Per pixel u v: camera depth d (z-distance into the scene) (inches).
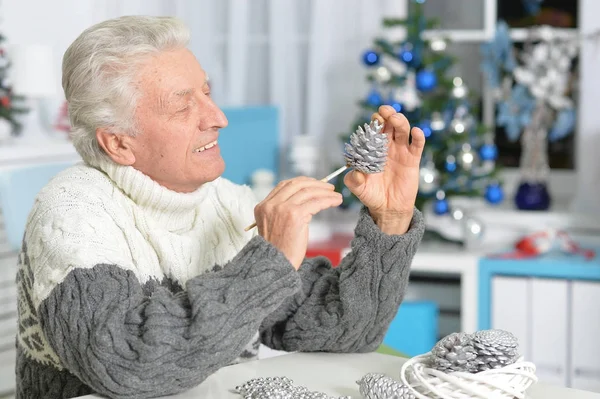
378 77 133.3
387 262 60.7
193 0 151.9
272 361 59.7
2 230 123.3
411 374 49.8
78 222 57.4
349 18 148.9
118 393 51.6
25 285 60.9
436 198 133.4
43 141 141.9
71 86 60.4
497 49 135.7
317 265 66.8
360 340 61.9
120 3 154.3
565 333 128.1
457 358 48.5
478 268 129.8
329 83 150.9
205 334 51.1
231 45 151.1
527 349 130.0
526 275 128.8
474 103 149.7
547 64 132.9
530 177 140.9
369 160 57.2
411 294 143.6
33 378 62.6
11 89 142.0
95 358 51.6
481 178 134.3
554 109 139.6
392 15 146.9
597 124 139.1
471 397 47.0
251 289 52.3
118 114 59.2
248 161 143.5
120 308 52.8
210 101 61.5
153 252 63.2
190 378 52.0
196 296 51.5
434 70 133.3
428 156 132.3
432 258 131.3
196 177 61.1
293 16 150.5
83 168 63.2
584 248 136.7
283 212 53.5
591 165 139.6
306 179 55.3
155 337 50.8
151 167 60.7
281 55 150.6
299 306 64.2
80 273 54.1
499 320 130.6
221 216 68.9
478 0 148.1
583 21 139.1
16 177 97.2
